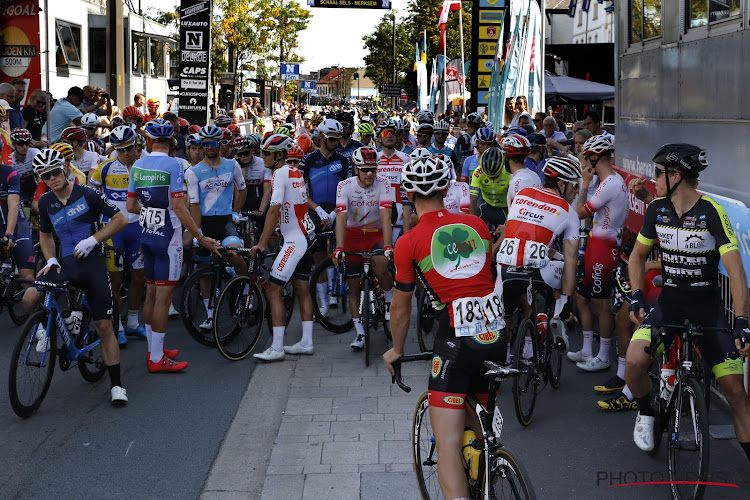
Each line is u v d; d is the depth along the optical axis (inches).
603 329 263.0
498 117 633.6
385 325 305.6
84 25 1288.1
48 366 233.6
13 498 175.5
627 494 174.6
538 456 196.7
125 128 288.4
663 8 283.6
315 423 218.7
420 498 171.9
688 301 171.3
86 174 354.3
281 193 276.1
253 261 285.3
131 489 180.5
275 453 197.5
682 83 262.1
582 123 422.3
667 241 170.7
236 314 282.2
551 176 219.9
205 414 229.8
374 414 225.5
